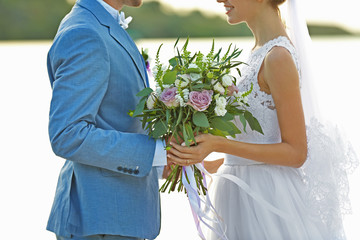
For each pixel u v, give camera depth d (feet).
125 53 8.11
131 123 8.18
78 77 7.43
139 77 8.34
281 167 8.72
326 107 8.98
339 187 8.60
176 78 7.74
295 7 9.08
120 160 7.55
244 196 8.71
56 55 7.61
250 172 8.73
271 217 8.52
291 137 8.23
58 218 7.93
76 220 7.77
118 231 7.72
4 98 39.60
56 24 83.97
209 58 7.85
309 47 9.08
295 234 8.41
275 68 8.22
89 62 7.47
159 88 7.75
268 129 8.57
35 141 28.96
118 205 7.80
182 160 7.85
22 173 23.21
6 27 82.53
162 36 89.71
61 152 7.45
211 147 7.97
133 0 8.83
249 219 8.64
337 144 8.73
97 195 7.75
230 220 8.86
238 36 92.22
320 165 8.50
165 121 7.73
